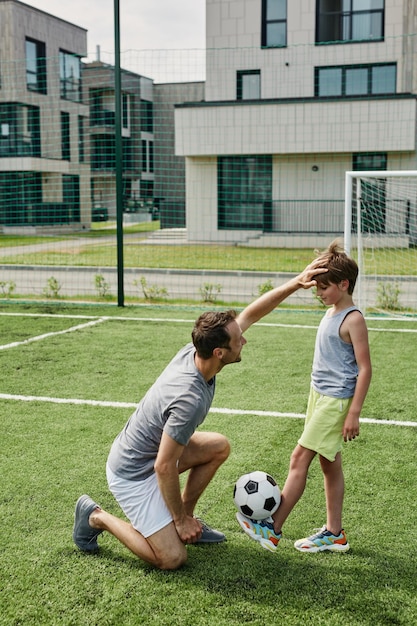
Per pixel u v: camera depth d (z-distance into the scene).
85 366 6.67
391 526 3.37
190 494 3.20
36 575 2.90
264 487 2.98
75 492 3.76
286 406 5.38
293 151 19.31
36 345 7.63
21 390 5.82
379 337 8.12
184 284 13.38
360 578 2.88
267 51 21.38
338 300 3.02
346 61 20.84
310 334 8.25
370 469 4.10
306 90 21.30
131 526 2.96
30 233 27.42
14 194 27.83
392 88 20.67
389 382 6.09
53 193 29.12
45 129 29.56
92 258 17.86
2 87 27.92
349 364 3.00
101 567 2.96
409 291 11.86
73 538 3.11
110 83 35.97
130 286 13.21
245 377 6.25
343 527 3.36
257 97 21.81
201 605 2.66
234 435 4.71
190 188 21.39
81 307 10.51
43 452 4.37
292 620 2.57
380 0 20.41
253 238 20.75
